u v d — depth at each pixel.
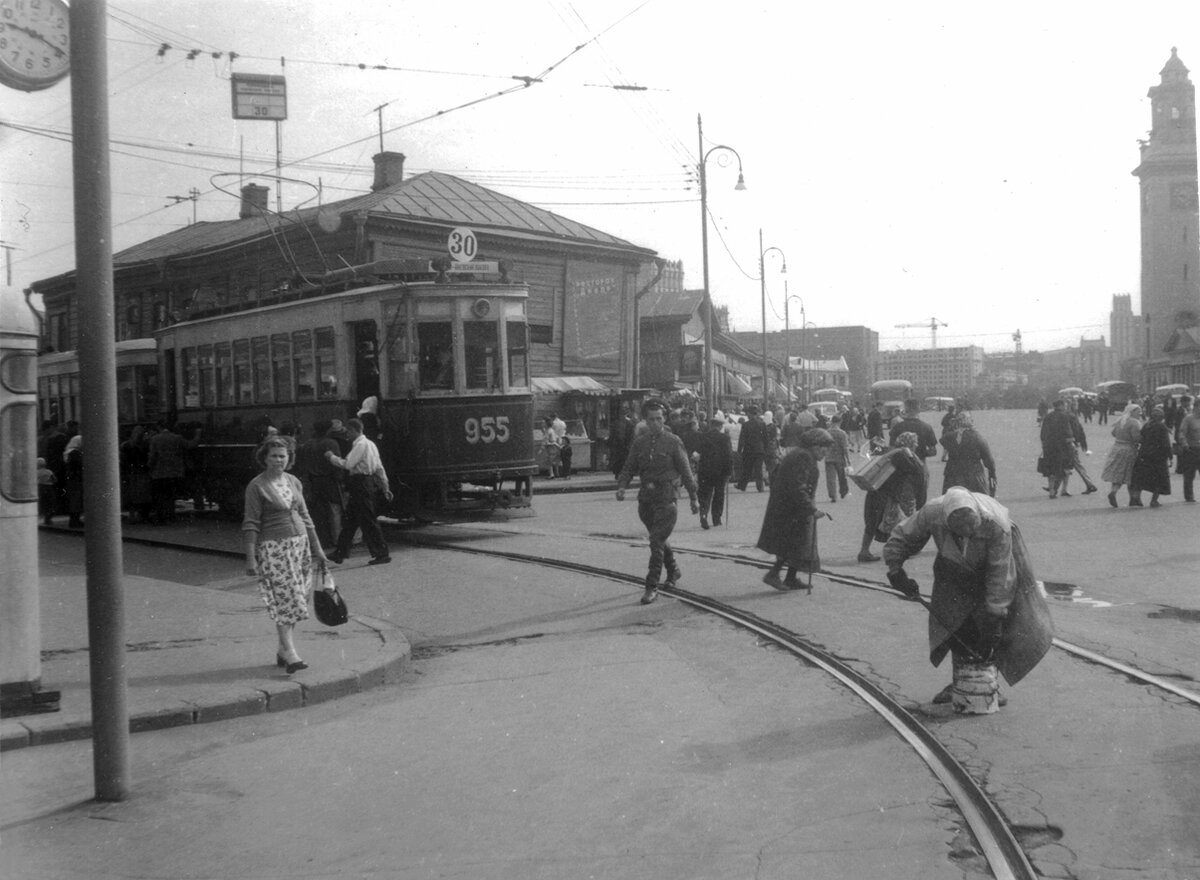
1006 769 5.87
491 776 6.18
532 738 6.93
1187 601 10.80
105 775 6.00
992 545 6.86
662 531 11.66
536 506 24.08
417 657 9.72
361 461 15.13
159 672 8.67
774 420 32.38
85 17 5.95
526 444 18.41
